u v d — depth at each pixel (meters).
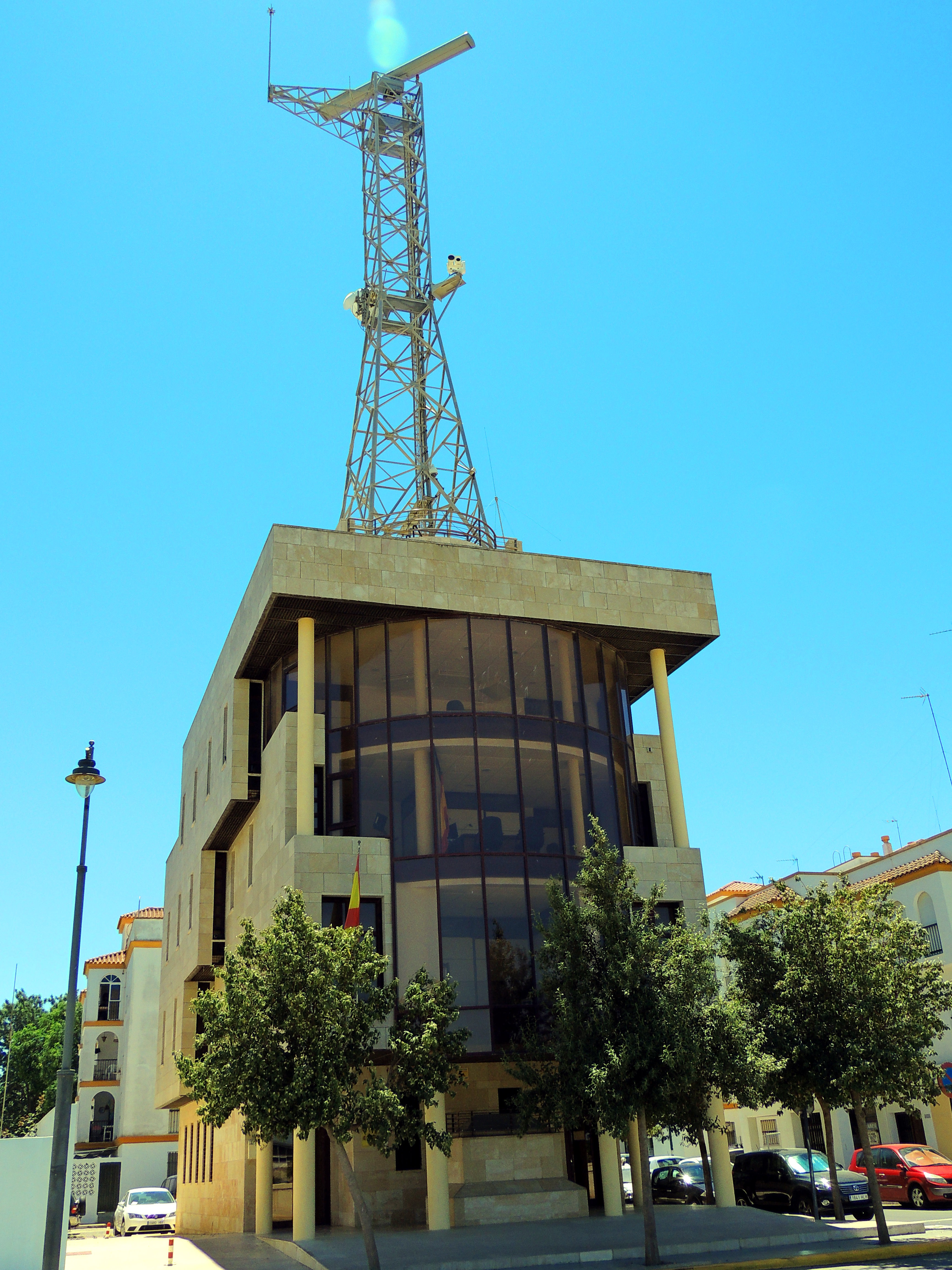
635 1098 21.97
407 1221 30.02
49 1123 75.38
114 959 73.12
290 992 21.83
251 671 37.22
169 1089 44.78
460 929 30.03
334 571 32.09
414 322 49.78
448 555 33.69
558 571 34.91
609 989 23.17
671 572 36.72
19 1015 83.69
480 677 32.94
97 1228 56.31
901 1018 24.91
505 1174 29.56
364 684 33.03
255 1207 31.77
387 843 30.70
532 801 32.09
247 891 37.12
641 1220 28.05
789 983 25.64
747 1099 23.78
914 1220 28.59
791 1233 24.88
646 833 36.97
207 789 42.16
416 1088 22.70
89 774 21.53
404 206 52.97
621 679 37.56
